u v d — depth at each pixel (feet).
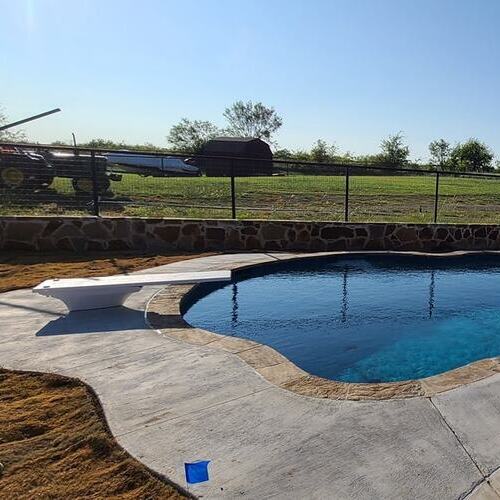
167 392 9.93
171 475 7.17
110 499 6.66
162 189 58.44
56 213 34.99
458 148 200.95
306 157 179.42
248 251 29.09
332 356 14.98
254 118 256.73
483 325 18.19
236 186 66.08
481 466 7.44
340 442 8.07
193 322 17.97
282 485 6.96
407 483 7.01
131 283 15.99
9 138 73.97
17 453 7.73
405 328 17.79
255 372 10.96
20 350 12.28
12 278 20.21
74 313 15.64
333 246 31.32
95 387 10.13
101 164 40.27
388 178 114.42
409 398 9.71
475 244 33.58
